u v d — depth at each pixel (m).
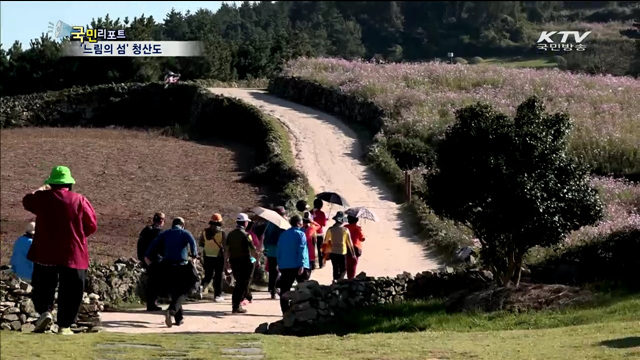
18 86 66.38
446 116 42.91
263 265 21.73
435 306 15.23
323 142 42.50
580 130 37.47
